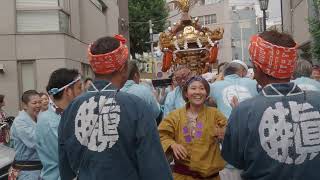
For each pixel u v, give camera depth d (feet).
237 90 17.17
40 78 47.39
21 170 16.28
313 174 8.52
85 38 60.85
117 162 9.14
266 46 8.75
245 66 18.75
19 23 47.52
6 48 46.68
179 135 14.73
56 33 47.73
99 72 9.61
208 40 27.86
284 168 8.52
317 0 45.37
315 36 44.34
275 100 8.75
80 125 9.48
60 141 9.84
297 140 8.51
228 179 15.48
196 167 14.35
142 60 142.41
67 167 9.93
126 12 104.68
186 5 28.71
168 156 14.71
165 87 31.89
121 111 9.23
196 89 14.65
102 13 76.64
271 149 8.55
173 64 28.53
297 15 74.33
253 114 8.75
